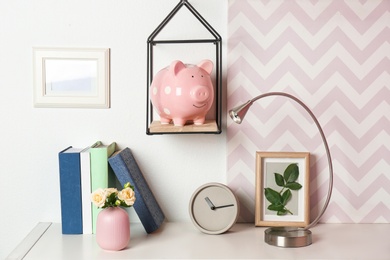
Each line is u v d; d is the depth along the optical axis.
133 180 1.52
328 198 1.54
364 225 1.68
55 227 1.64
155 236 1.54
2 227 1.70
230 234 1.57
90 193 1.54
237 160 1.68
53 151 1.68
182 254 1.38
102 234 1.41
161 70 1.57
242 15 1.65
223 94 1.67
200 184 1.69
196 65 1.56
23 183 1.69
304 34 1.66
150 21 1.66
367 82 1.67
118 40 1.66
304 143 1.68
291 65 1.66
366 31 1.66
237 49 1.66
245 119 1.67
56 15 1.66
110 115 1.68
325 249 1.43
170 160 1.69
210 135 1.68
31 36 1.66
